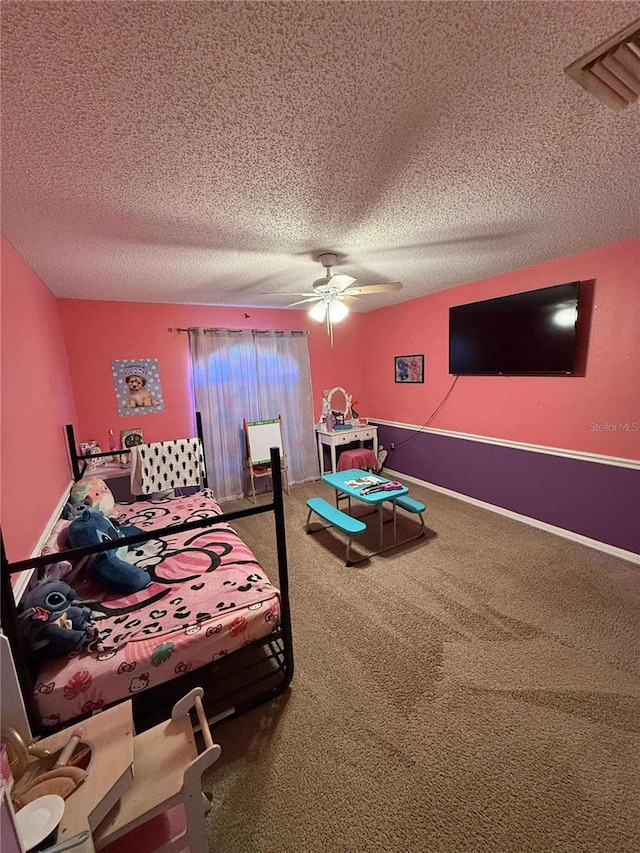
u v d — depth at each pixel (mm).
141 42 831
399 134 1242
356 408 5441
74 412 3557
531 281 3092
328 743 1520
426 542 3146
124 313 3836
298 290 3672
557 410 3072
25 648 1323
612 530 2811
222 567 1992
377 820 1252
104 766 974
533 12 818
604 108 1144
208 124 1138
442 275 3303
